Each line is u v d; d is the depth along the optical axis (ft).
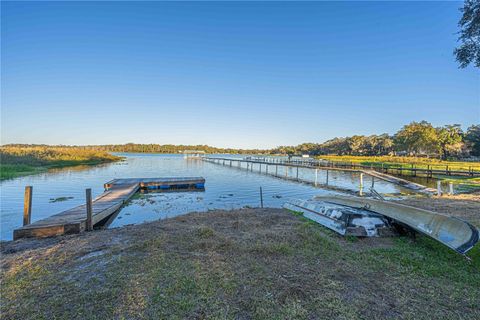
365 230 17.71
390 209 19.47
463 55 31.78
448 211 26.35
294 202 30.66
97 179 69.77
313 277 11.30
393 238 17.51
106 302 9.43
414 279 11.11
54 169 98.48
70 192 48.49
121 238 18.29
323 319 8.32
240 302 9.32
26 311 8.96
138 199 43.34
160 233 19.16
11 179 67.62
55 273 12.18
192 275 11.55
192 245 15.93
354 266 12.55
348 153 282.97
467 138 175.22
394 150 225.97
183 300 9.45
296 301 9.33
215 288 10.33
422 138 153.28
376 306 9.02
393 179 61.93
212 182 69.10
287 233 18.62
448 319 8.28
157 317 8.48
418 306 9.03
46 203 37.93
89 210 22.57
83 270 12.47
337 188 58.03
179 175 88.38
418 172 88.74
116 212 33.53
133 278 11.37
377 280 11.04
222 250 15.05
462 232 13.87
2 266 13.35
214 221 23.52
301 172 106.42
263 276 11.39
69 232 20.86
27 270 12.63
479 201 33.96
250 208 32.12
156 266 12.64
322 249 15.01
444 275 11.47
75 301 9.55
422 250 14.92
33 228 20.16
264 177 82.69
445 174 79.20
